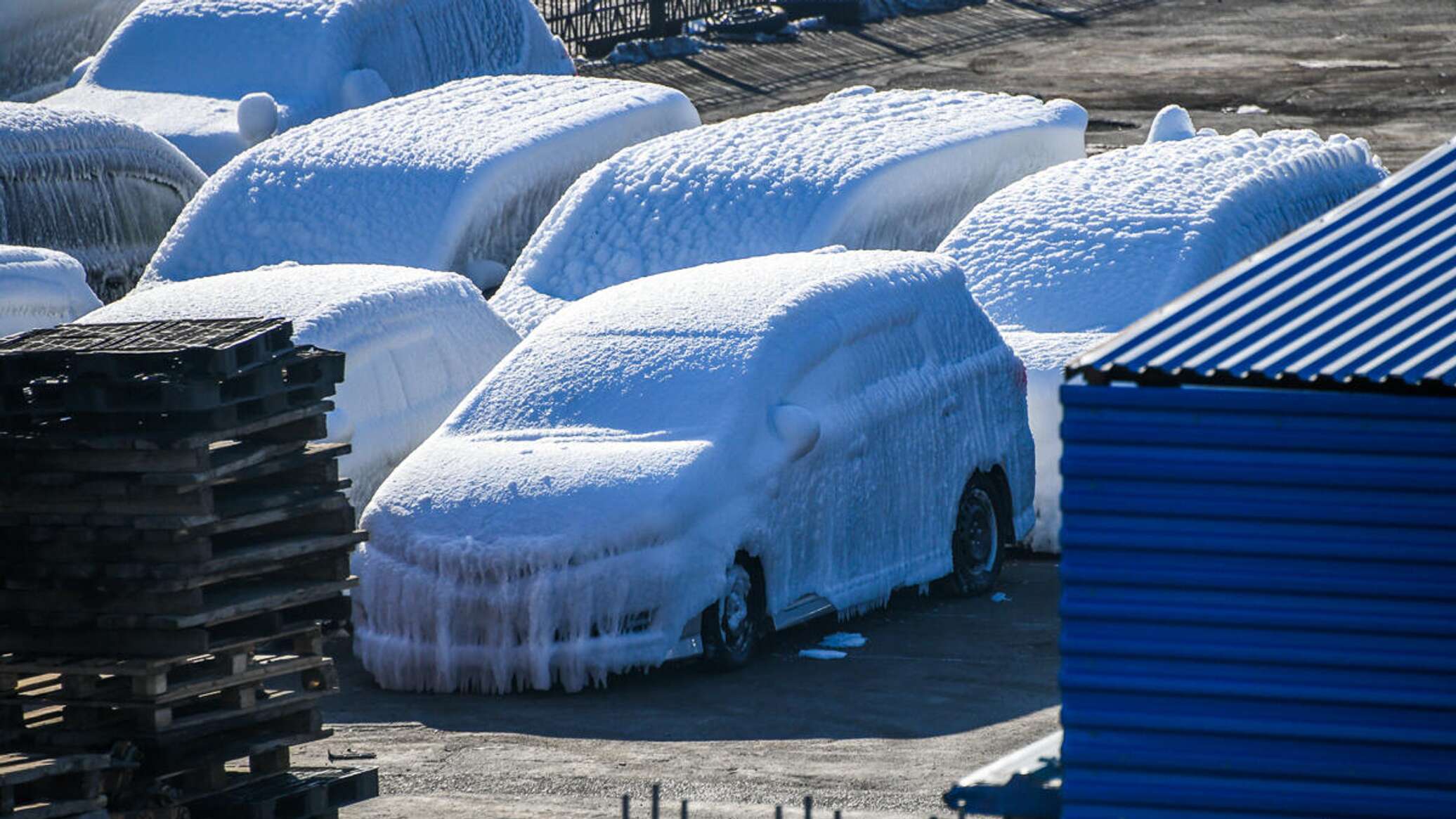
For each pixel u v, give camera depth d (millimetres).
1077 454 16078
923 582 34750
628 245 46406
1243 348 16266
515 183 50719
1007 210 45375
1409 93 94562
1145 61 107312
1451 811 15633
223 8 66250
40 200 52625
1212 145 48938
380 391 36438
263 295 37656
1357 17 117938
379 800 25125
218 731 23109
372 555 30844
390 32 67688
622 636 29812
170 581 21750
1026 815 16984
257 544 22922
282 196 50438
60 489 22047
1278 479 15750
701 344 32562
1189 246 43031
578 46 115312
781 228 45688
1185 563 15961
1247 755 15938
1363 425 15586
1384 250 18031
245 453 22453
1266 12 121562
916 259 36844
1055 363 40125
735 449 30891
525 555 29641
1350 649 15727
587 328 33938
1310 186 47906
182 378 21406
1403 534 15594
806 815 16875
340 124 53094
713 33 118500
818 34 119500
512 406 32531
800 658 31797
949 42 116125
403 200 49719
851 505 32812
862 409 33250
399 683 30672
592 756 26781
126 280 55156
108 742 22141
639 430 31359
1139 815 16078
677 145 49156
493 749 27234
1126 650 16078
